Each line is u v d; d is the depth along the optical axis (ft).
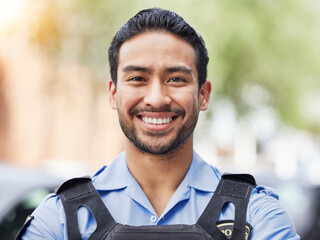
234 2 34.27
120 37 6.26
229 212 5.99
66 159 35.58
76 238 5.86
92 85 34.14
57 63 32.68
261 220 5.97
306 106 46.09
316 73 38.06
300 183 16.97
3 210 10.78
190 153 6.39
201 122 39.09
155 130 6.07
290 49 36.65
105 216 5.91
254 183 6.25
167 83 6.11
